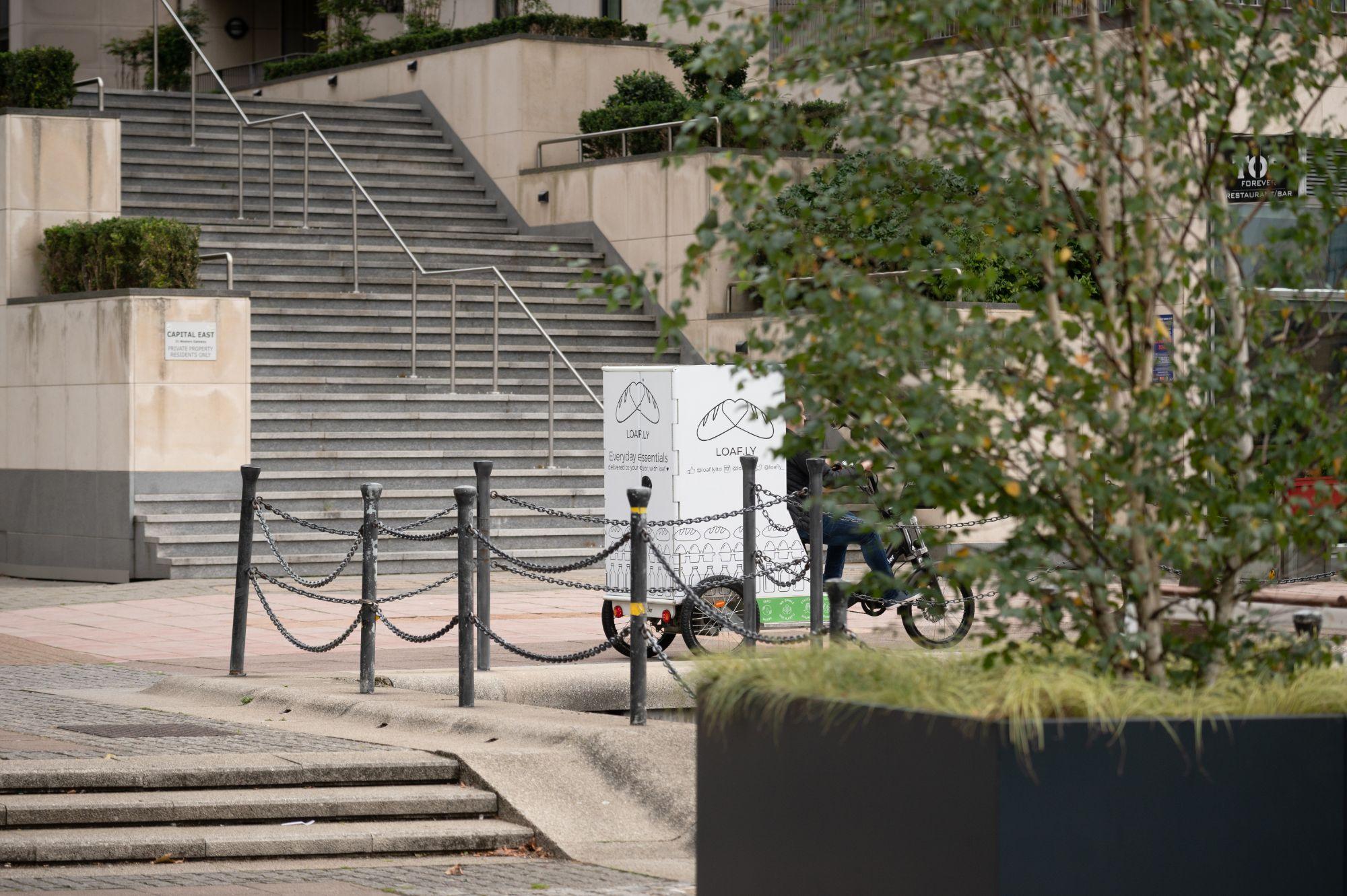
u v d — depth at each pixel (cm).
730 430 2480
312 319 4403
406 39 5859
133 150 4928
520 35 5341
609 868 1553
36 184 3944
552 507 4009
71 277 3897
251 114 5288
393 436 4075
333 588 3438
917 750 951
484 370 4484
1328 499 1093
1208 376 1066
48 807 1587
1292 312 1134
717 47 1122
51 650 2650
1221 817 932
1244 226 1149
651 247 4859
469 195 5425
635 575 1883
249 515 2328
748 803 1080
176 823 1612
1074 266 2369
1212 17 1116
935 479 1065
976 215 1140
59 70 4131
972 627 2470
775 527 2358
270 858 1568
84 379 3794
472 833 1620
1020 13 1120
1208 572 1120
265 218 4872
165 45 6750
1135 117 1134
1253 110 1139
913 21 1076
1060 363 1066
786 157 3806
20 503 3950
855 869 991
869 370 1086
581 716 1977
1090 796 912
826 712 1016
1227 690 1032
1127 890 916
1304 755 945
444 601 3234
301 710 2059
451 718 1917
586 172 5081
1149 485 1046
